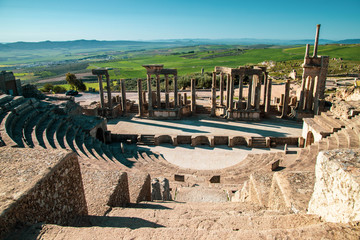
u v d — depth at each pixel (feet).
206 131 119.85
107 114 144.77
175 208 35.01
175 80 137.69
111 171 36.22
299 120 134.10
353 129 81.25
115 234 18.37
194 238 17.78
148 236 18.24
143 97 159.33
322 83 129.39
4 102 87.25
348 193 19.76
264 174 43.88
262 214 27.76
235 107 144.56
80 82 284.20
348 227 16.80
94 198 30.35
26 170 21.58
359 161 21.99
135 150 100.58
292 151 94.02
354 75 295.89
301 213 26.37
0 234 16.58
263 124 130.21
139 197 38.78
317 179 24.76
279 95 206.49
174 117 140.87
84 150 80.07
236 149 104.47
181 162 93.20
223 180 71.41
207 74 302.86
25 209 18.67
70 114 112.57
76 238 17.89
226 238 17.42
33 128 79.92
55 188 22.16
